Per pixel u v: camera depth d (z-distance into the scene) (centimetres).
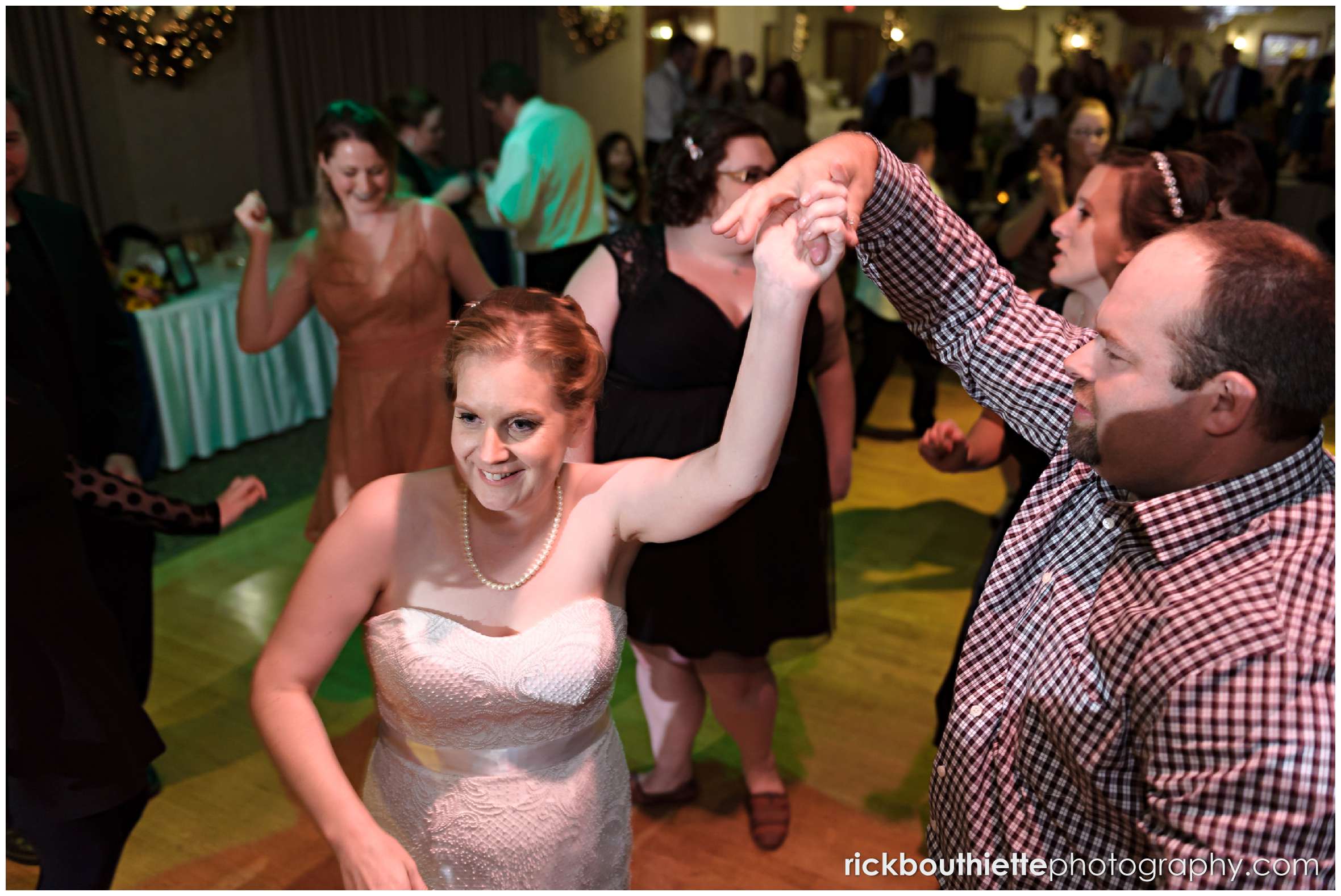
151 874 224
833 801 247
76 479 190
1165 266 93
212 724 278
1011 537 114
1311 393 88
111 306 250
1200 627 89
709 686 226
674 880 222
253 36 638
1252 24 1320
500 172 440
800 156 108
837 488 250
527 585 131
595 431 212
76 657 175
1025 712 106
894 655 308
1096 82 866
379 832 115
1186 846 84
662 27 1062
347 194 269
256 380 472
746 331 207
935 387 466
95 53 552
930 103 888
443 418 286
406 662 127
